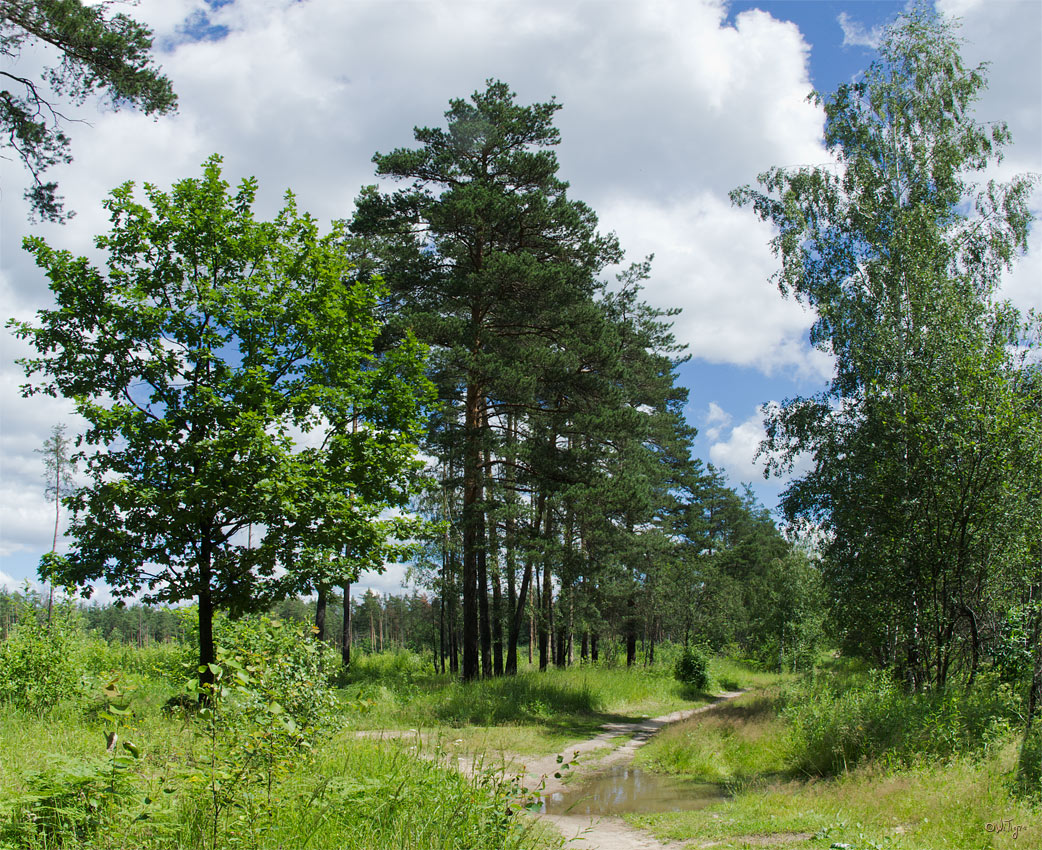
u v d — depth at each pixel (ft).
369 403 45.75
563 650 118.52
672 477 141.90
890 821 26.30
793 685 59.31
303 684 26.23
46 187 39.32
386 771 23.30
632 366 105.91
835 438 61.67
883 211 61.82
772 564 145.38
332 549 40.29
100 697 31.30
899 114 62.75
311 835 17.11
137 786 16.80
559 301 72.79
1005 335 51.98
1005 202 59.88
